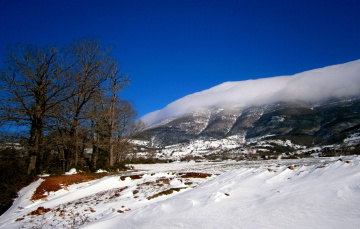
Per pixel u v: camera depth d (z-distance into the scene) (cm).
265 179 993
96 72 2245
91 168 2561
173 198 894
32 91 1866
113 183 1631
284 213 605
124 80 2844
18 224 993
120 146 3547
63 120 2064
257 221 588
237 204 721
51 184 1591
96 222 799
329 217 549
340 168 882
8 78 1764
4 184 1558
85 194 1412
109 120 2833
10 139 1839
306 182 815
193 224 636
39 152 1983
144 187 1427
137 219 750
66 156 2312
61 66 1966
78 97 2188
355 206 567
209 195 840
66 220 959
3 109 1730
